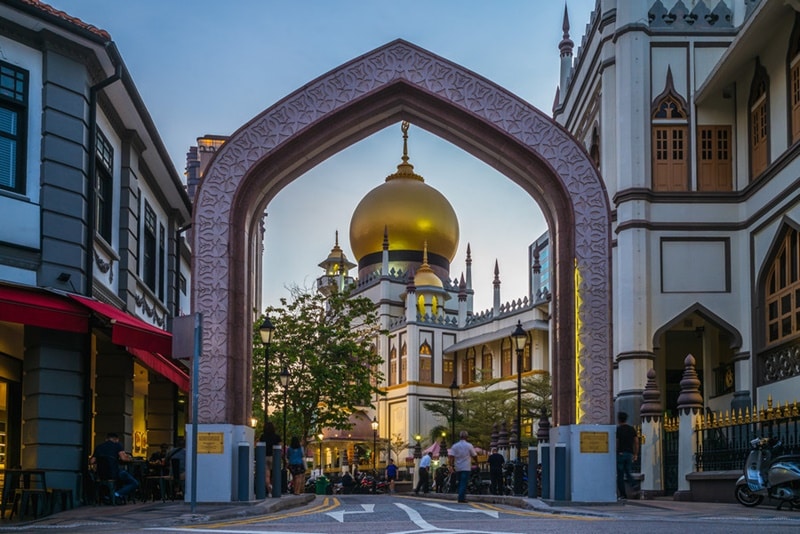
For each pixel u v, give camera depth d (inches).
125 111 808.3
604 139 1217.4
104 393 809.5
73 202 678.5
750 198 1127.6
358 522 481.7
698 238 1156.5
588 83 1342.3
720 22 1195.3
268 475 896.3
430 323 2839.6
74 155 683.4
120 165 844.0
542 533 362.0
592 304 697.0
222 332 673.6
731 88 1175.6
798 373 983.0
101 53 700.0
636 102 1172.5
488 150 739.4
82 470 663.1
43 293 648.4
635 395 1124.5
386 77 721.6
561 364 701.3
